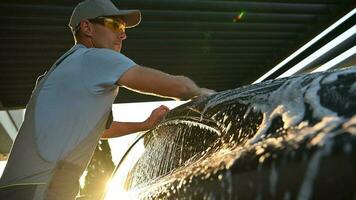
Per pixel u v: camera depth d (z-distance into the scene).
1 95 8.20
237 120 1.03
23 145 1.58
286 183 0.64
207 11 6.06
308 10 6.32
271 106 0.94
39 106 1.59
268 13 6.32
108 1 1.92
